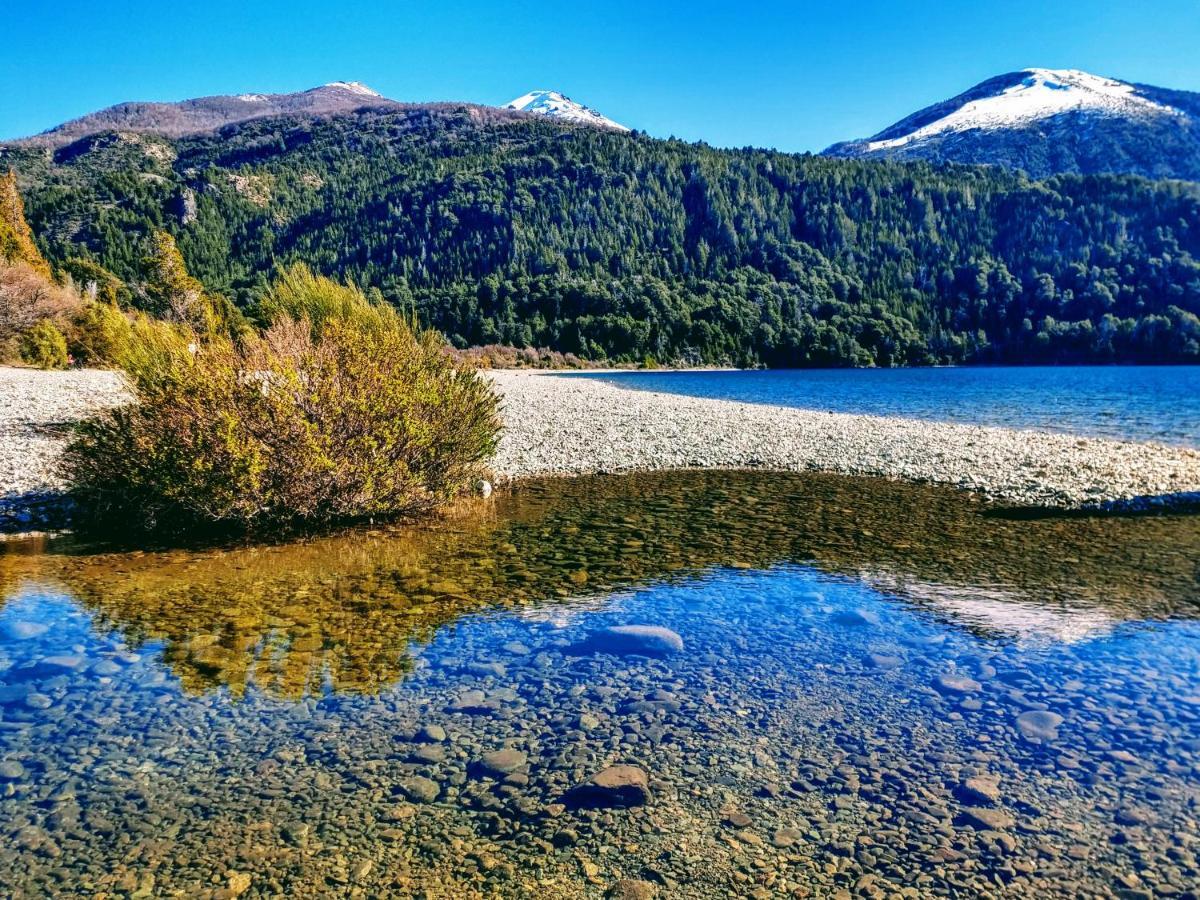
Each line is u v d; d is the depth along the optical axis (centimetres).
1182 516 1230
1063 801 429
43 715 532
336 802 430
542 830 404
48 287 4372
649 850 389
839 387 6412
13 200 6844
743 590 842
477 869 373
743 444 2067
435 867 374
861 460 1822
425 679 600
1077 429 2645
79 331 4153
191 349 1191
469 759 477
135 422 1116
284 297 2225
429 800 432
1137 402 4250
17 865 372
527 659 642
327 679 599
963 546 1045
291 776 457
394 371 1243
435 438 1258
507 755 480
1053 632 705
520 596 818
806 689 583
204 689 579
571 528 1153
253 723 525
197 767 466
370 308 2178
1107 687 581
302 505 1138
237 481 1069
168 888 357
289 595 819
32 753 480
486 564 950
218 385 1097
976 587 853
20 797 431
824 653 657
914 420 2831
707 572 915
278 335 1265
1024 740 499
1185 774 455
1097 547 1037
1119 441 2214
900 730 516
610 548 1032
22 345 3834
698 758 479
